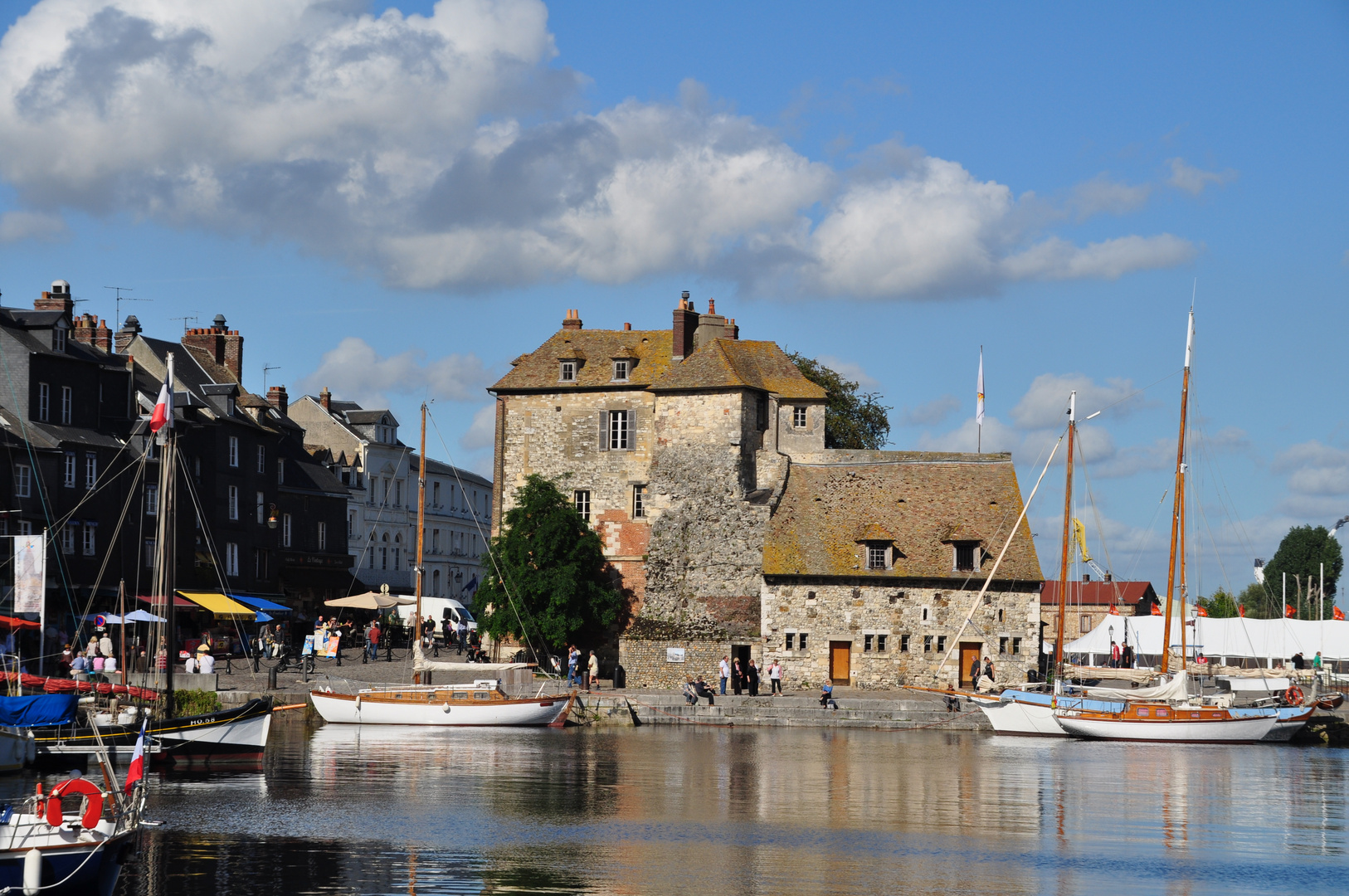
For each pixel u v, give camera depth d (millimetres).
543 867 30812
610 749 53094
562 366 84562
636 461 82688
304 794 40094
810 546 75688
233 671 66500
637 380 82938
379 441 119500
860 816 38094
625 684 76438
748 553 76375
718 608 76062
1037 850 33938
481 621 77312
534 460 84250
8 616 59688
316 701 60969
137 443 76750
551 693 67625
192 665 62188
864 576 74125
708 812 38250
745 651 75562
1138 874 31344
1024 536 75562
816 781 44812
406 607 94375
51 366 72938
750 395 80000
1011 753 55031
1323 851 34375
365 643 79188
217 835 33781
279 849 32188
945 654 73625
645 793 41438
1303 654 81000
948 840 34969
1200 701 65188
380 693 61344
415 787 41781
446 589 132125
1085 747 58781
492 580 77312
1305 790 45219
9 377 71438
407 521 123062
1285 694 65812
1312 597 154125
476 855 31922
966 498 77562
